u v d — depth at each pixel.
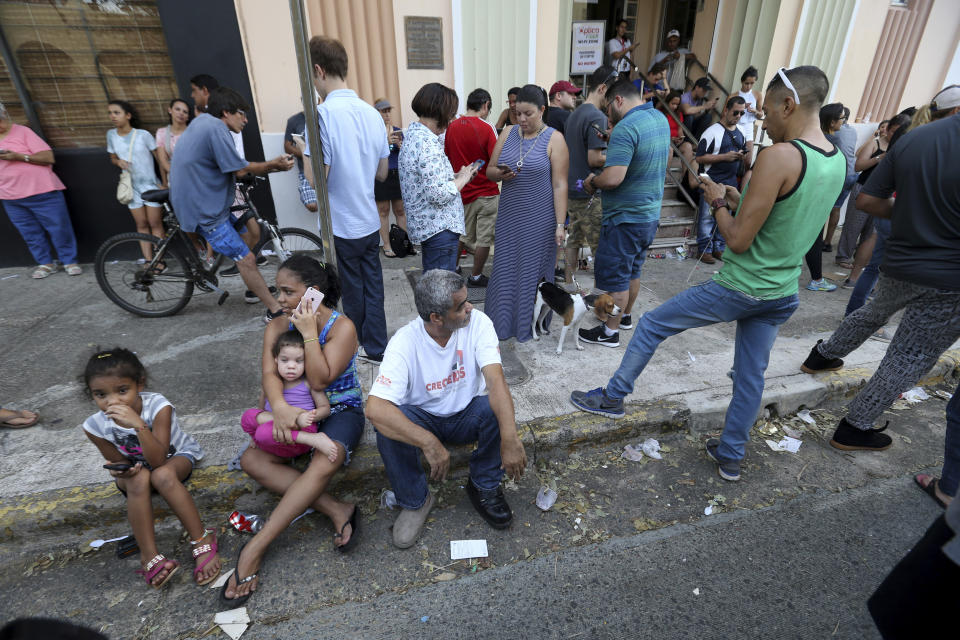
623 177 3.08
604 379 3.24
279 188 5.41
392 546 2.25
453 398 2.26
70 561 2.17
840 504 2.51
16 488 2.31
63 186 4.87
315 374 2.15
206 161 3.40
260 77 5.03
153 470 2.02
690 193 6.44
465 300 1.97
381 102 5.00
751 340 2.41
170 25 4.71
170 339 3.79
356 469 2.46
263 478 2.23
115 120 4.71
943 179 2.07
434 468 2.09
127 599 2.01
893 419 3.21
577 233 4.75
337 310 2.52
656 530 2.35
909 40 6.84
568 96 4.72
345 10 4.86
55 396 3.05
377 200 5.39
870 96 7.06
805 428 3.09
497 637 1.86
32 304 4.37
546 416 2.85
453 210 3.19
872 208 2.50
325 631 1.88
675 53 6.83
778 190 1.98
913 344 2.48
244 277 3.78
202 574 2.06
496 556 2.21
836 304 4.71
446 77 5.39
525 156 3.29
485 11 5.16
